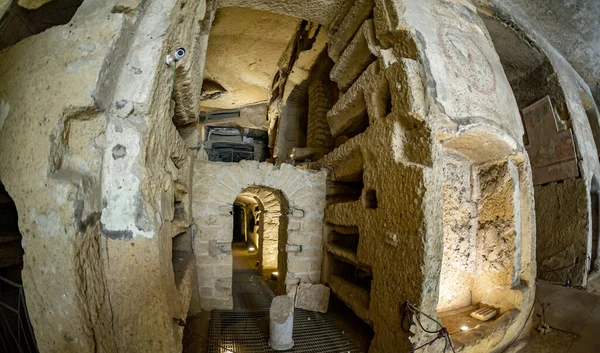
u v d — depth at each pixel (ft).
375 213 10.93
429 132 9.36
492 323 10.69
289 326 10.55
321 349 10.58
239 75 28.02
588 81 22.39
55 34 6.42
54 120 5.80
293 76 23.34
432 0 12.43
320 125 21.58
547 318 13.09
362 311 11.21
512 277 11.79
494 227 12.59
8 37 7.51
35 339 6.04
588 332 11.54
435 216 8.85
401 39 11.02
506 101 12.18
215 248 13.28
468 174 13.35
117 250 6.33
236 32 22.33
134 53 6.75
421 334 8.51
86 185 5.87
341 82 15.51
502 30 17.66
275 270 21.24
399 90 10.23
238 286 17.35
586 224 16.97
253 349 10.32
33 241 5.61
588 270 16.92
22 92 6.21
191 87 9.64
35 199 5.58
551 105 18.56
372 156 11.48
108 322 6.31
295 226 14.60
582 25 17.83
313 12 14.85
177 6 7.21
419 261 8.63
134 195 6.40
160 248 6.75
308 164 17.69
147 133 6.75
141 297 6.43
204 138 38.11
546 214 18.93
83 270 5.70
